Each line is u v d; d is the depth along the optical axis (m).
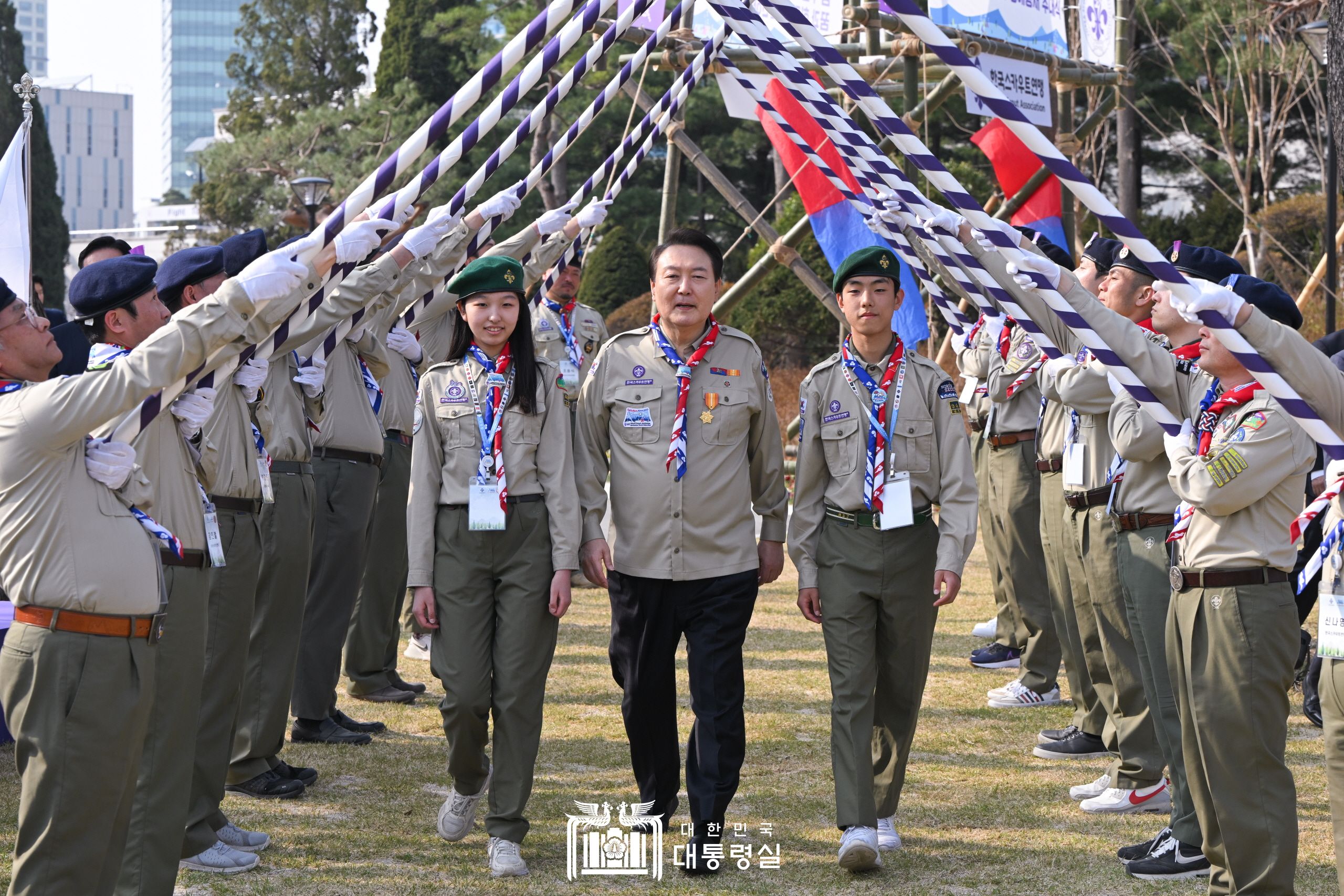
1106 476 4.64
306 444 4.78
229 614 4.08
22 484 2.98
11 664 3.03
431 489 4.24
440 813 4.34
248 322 3.18
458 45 28.19
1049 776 5.18
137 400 2.97
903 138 3.61
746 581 4.23
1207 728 3.54
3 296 3.04
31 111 5.21
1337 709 3.24
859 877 4.05
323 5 36.53
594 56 3.89
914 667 4.30
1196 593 3.57
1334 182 10.89
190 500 3.53
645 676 4.31
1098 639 4.98
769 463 4.40
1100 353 3.69
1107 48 9.62
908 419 4.26
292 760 5.23
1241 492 3.40
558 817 4.62
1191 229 23.02
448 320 6.22
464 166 23.80
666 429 4.24
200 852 4.02
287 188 27.50
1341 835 3.26
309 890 3.88
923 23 3.21
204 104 144.25
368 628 6.13
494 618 4.19
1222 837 3.57
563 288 7.55
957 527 4.21
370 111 27.20
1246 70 21.58
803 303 18.73
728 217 27.09
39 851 3.00
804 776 5.13
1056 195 8.94
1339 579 3.22
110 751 3.05
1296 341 3.34
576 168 25.58
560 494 4.20
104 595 3.02
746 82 5.73
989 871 4.11
